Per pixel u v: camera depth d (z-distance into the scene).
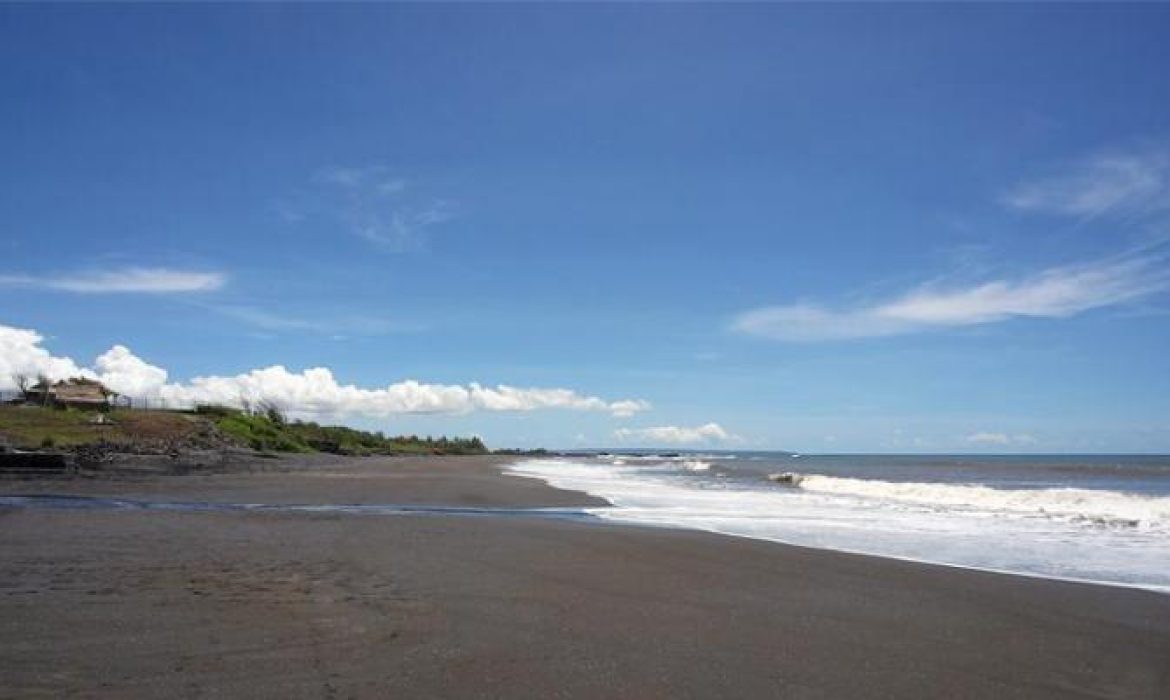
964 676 7.02
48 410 60.56
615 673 6.84
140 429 59.94
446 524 18.41
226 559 12.25
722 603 9.91
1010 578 11.98
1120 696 6.58
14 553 12.37
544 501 27.59
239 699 5.86
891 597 10.43
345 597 9.57
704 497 30.42
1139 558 14.38
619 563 12.93
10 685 6.04
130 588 9.72
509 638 7.89
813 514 22.89
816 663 7.31
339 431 118.44
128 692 5.93
